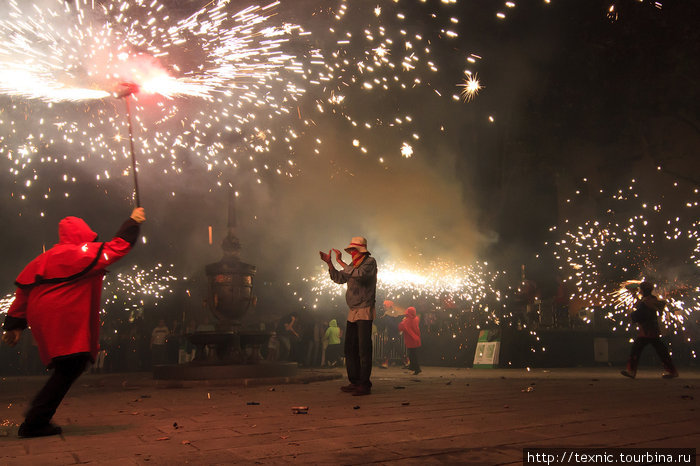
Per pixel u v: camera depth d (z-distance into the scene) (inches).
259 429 168.9
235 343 407.5
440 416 193.6
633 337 668.1
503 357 597.0
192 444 146.1
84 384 428.5
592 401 239.3
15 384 479.8
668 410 206.8
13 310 169.3
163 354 715.4
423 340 706.8
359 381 279.0
